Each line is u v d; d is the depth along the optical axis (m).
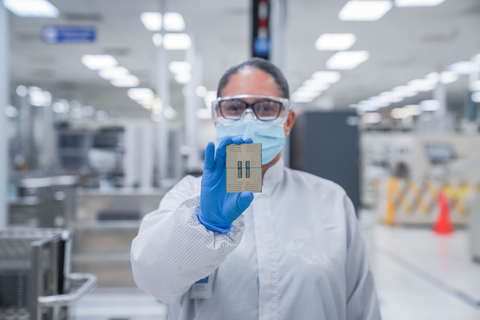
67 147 7.80
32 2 5.70
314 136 3.61
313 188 1.09
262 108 1.02
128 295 3.61
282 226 0.97
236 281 0.90
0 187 3.82
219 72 10.12
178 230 0.72
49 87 12.19
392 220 7.15
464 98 13.88
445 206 6.58
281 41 4.14
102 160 5.73
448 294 3.59
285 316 0.86
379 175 8.93
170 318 1.00
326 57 8.66
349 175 3.63
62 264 1.68
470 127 9.60
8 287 1.74
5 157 3.88
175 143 5.65
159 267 0.76
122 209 3.92
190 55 7.04
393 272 4.27
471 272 4.27
